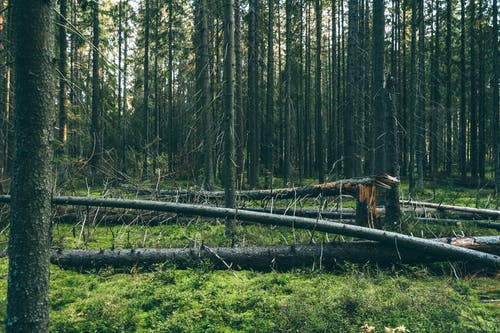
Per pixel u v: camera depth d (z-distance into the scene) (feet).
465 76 88.58
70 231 35.73
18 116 11.37
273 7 88.02
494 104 69.77
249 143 73.77
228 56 33.83
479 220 38.96
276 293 21.27
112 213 39.24
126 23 111.04
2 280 22.18
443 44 102.06
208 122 49.75
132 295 20.63
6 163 50.26
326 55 116.88
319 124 81.05
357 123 65.98
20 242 11.34
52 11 11.85
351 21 50.44
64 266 25.50
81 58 86.07
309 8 95.76
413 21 67.46
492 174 91.40
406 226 33.40
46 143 11.68
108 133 90.38
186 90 53.88
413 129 65.05
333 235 32.40
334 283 22.59
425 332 15.76
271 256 25.85
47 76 11.64
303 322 16.66
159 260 25.71
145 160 51.29
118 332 16.60
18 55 11.28
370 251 25.86
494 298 20.81
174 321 17.29
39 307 11.61
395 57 90.68
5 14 46.29
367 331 16.03
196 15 61.93
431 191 68.85
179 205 28.99
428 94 100.32
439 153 93.66
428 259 25.77
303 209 38.34
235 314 18.20
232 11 34.06
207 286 22.00
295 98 109.60
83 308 19.16
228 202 33.35
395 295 20.07
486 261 24.07
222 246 28.45
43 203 11.66
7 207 36.11
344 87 85.92
